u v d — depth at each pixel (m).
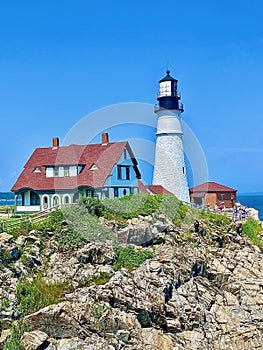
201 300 36.94
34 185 52.59
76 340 28.66
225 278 41.16
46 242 34.88
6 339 27.16
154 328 32.59
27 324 28.28
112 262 35.06
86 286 32.16
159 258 37.09
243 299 40.00
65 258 34.12
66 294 31.02
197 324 34.75
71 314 29.20
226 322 36.88
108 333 30.00
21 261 31.84
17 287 29.72
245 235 49.25
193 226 43.69
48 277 32.22
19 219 36.47
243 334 36.72
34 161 55.41
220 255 43.41
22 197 53.44
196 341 33.72
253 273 43.38
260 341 37.12
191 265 38.75
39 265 32.81
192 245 41.53
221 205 62.44
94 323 29.67
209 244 44.03
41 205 52.16
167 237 39.94
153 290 33.81
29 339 27.41
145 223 39.25
